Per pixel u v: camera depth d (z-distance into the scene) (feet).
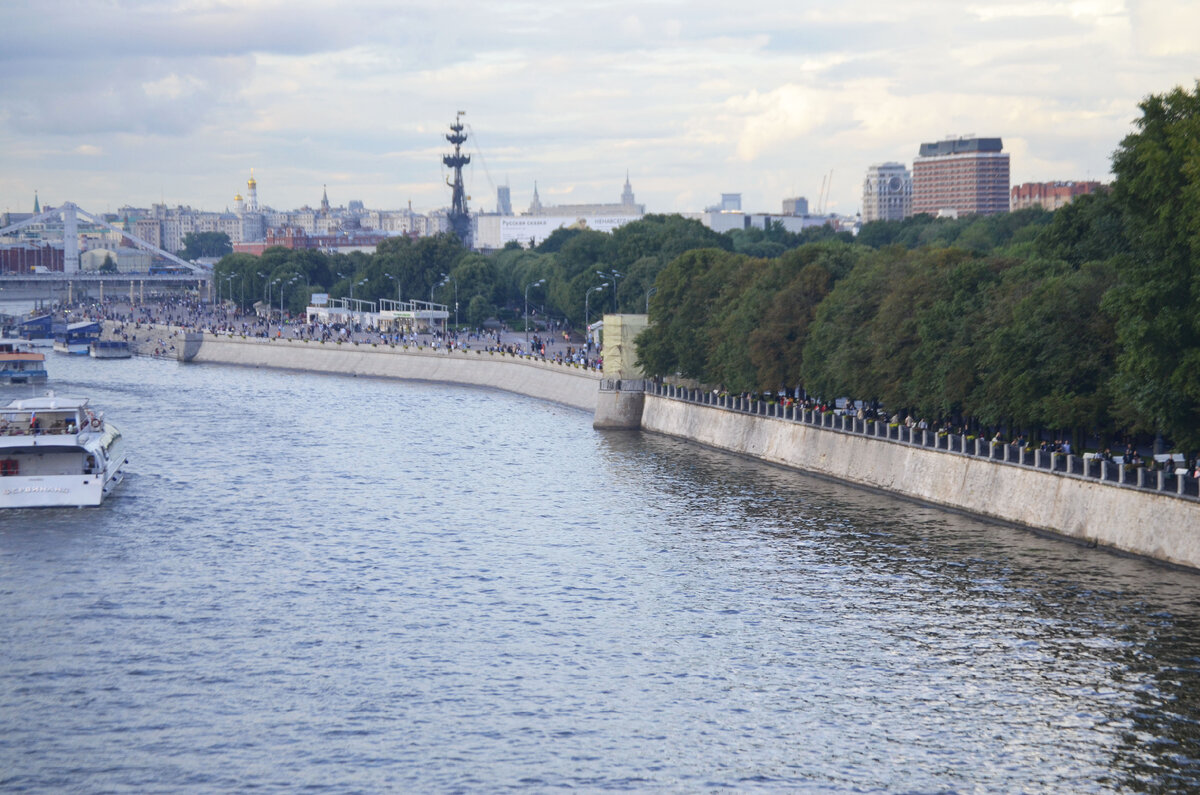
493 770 276.82
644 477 586.45
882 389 538.47
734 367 649.20
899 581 395.96
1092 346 440.04
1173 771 272.10
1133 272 402.11
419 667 334.44
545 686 321.52
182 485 577.84
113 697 314.76
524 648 347.97
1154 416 394.32
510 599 390.83
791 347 617.21
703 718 302.25
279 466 630.33
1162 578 383.24
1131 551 405.59
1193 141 380.58
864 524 469.16
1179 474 389.39
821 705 308.19
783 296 628.28
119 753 284.61
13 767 277.85
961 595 379.35
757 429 637.71
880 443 535.60
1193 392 375.66
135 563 433.89
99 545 459.32
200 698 314.35
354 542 464.65
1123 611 358.02
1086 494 425.28
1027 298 456.86
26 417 553.64
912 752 283.59
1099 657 328.90
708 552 438.81
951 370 486.79
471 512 514.27
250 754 284.20
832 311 585.22
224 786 269.85
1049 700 306.55
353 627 365.81
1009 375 450.71
